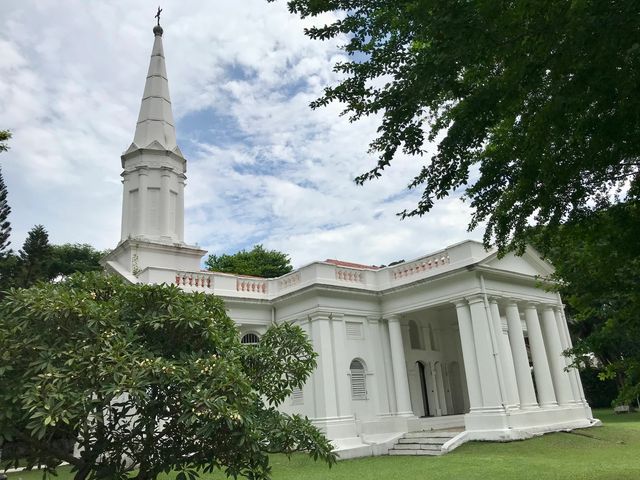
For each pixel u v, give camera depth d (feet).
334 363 70.54
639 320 29.45
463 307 69.72
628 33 17.97
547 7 19.57
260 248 162.91
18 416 19.99
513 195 26.37
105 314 21.17
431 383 85.30
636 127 21.38
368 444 65.10
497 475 42.80
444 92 26.03
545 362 74.79
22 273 106.11
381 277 80.23
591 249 29.50
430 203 25.72
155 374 20.02
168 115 90.33
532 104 23.62
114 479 20.38
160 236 81.82
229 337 24.62
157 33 96.53
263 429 23.03
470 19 19.84
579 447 60.03
